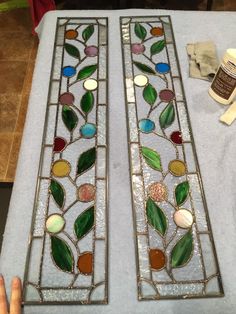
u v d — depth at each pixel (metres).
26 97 1.59
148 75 0.97
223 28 1.08
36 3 1.54
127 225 0.73
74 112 0.89
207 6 1.72
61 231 0.72
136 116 0.88
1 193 1.08
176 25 1.08
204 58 0.98
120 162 0.81
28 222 0.73
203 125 0.87
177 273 0.68
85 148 0.83
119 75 0.96
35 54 1.74
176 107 0.90
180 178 0.79
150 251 0.70
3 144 1.46
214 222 0.73
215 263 0.69
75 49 1.02
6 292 0.66
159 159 0.81
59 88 0.94
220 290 0.66
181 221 0.73
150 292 0.66
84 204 0.75
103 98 0.92
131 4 1.71
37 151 0.82
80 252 0.70
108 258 0.69
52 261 0.69
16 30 1.83
